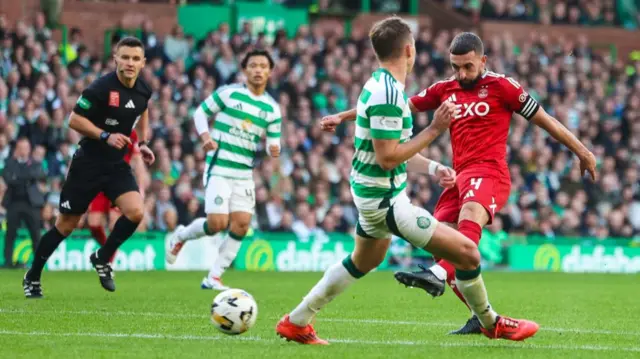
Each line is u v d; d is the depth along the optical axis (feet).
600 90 199.52
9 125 149.07
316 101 176.35
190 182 151.33
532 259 162.20
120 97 80.74
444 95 67.10
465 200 63.82
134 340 55.52
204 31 195.00
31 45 159.22
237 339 56.24
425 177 161.38
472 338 58.80
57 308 74.33
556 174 179.32
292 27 199.31
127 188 82.48
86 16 187.93
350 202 160.25
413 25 209.87
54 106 154.10
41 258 83.56
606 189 180.34
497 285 117.50
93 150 81.46
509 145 177.27
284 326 53.93
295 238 149.79
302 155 164.96
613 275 145.48
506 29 216.95
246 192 98.37
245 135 97.19
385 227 50.90
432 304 84.99
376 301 87.81
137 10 191.42
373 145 49.55
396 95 49.14
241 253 146.20
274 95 173.06
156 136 158.81
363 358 48.75
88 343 53.98
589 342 58.75
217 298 53.72
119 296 87.86
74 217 82.99
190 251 142.00
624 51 226.38
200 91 168.45
